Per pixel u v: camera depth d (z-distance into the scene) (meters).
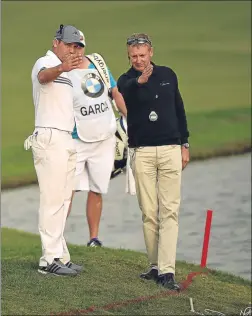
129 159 30.45
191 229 58.09
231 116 101.62
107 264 32.88
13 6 177.88
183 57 136.62
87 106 36.31
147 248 30.80
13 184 73.62
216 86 119.62
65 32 28.22
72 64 27.22
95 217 38.41
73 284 28.94
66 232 57.78
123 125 37.44
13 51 141.75
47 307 26.53
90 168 37.34
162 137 29.67
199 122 98.56
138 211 63.97
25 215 63.84
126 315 27.16
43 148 28.12
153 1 177.50
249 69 129.50
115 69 123.56
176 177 29.81
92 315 26.58
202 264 34.16
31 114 102.25
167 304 28.73
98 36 148.88
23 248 42.59
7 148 85.31
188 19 162.50
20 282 28.42
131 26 157.00
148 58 29.75
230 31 154.00
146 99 29.52
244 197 68.00
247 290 34.00
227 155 85.44
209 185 72.25
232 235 56.66
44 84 27.91
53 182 28.33
